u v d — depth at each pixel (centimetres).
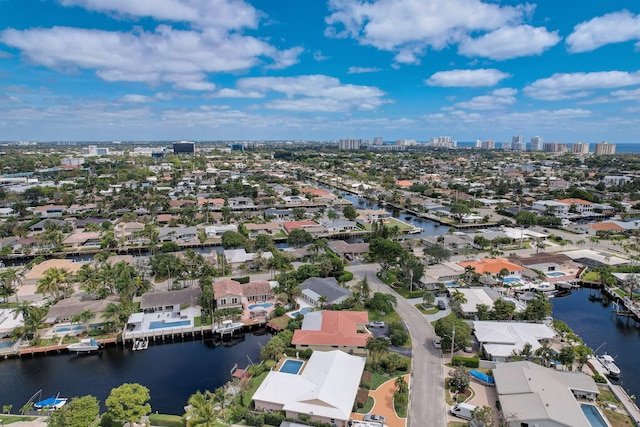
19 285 13575
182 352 10400
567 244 19325
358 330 10769
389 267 15738
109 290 12900
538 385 7838
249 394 8194
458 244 19025
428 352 9831
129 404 7062
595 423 7319
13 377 9288
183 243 19125
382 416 7369
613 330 11569
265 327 11575
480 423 7031
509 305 11156
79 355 10212
